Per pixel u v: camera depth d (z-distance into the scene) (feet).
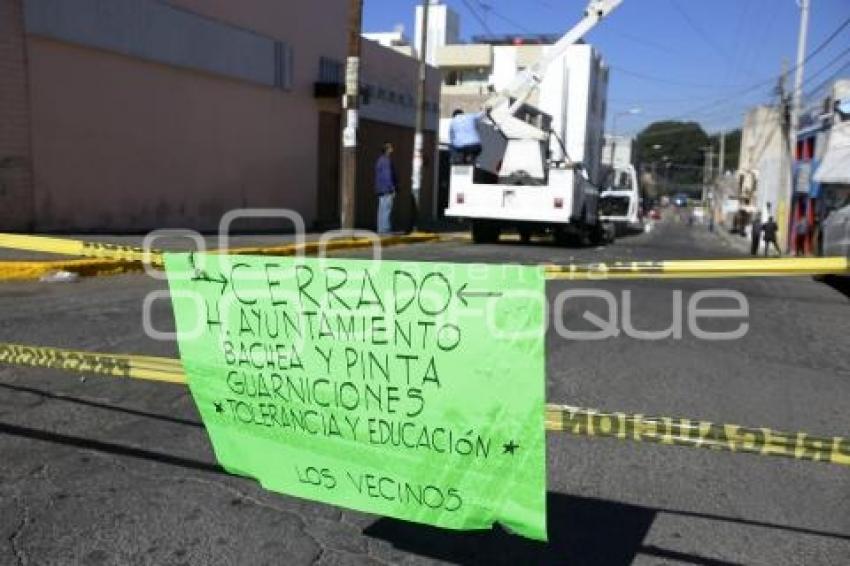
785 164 132.16
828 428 16.16
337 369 9.84
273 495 11.74
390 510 9.75
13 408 15.10
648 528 11.24
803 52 116.78
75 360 12.76
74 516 10.86
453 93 153.38
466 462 9.22
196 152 52.65
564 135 107.96
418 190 65.87
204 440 13.80
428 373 9.30
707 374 20.52
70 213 42.68
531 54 176.14
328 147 70.74
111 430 14.14
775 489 12.76
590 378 19.51
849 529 11.38
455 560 10.09
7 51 38.09
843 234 43.57
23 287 28.17
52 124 41.04
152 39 47.32
